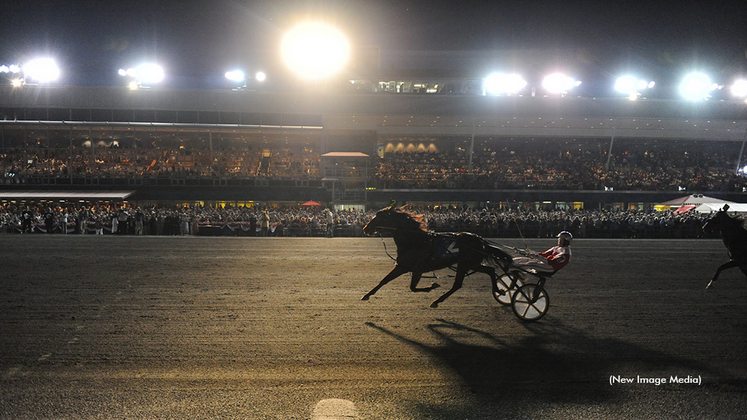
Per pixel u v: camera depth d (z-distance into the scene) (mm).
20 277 14305
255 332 9055
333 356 7852
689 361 7871
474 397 6449
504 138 51656
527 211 39500
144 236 29109
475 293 12664
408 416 5906
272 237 29891
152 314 10266
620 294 12992
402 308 11008
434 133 48188
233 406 6098
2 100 42688
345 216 33625
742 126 49375
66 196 40344
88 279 14117
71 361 7535
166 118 44344
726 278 15602
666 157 51500
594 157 51375
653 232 33500
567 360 7844
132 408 6031
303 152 47156
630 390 6738
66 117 43219
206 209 36781
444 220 33812
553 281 14836
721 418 5996
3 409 5984
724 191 45156
